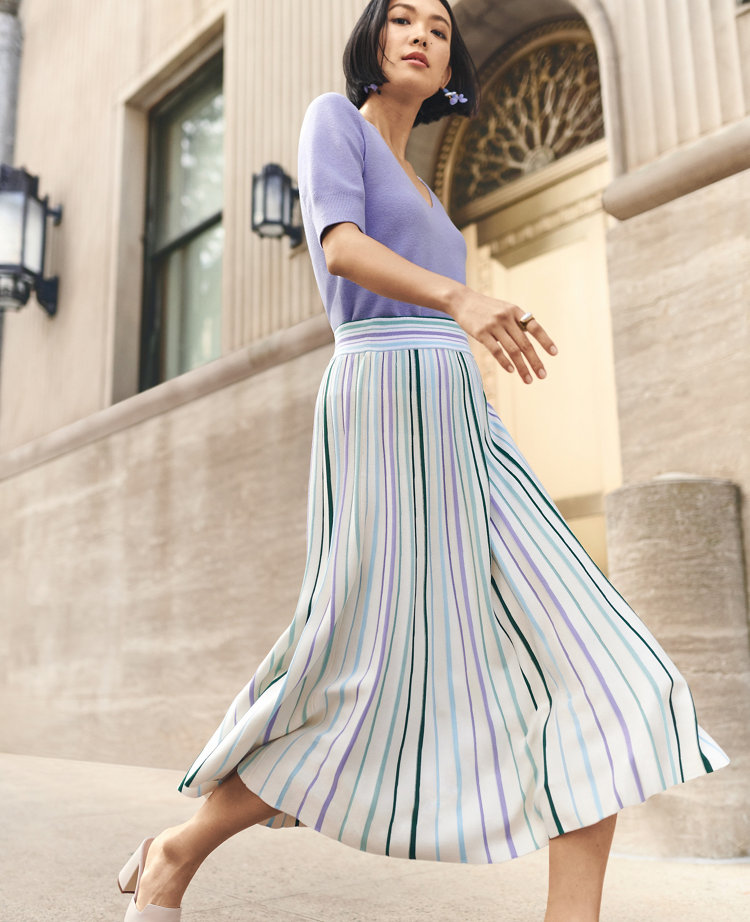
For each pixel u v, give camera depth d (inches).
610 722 40.6
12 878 74.7
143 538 187.0
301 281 166.2
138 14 231.5
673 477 92.5
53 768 171.6
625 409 104.2
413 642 44.2
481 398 50.2
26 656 216.1
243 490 165.6
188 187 218.8
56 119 256.4
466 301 41.2
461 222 158.1
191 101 221.6
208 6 206.4
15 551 228.8
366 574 45.5
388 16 55.4
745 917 62.6
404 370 48.1
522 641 44.2
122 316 218.4
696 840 83.4
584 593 44.0
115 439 201.3
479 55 152.5
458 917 62.8
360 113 51.9
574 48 142.6
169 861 47.4
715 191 99.6
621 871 78.5
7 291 231.9
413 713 43.3
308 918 62.6
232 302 180.7
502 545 45.7
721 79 105.2
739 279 95.9
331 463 48.3
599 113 138.6
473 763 42.4
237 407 170.6
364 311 49.7
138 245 224.7
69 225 240.5
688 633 87.6
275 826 46.1
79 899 67.6
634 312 105.1
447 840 40.8
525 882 74.5
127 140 228.1
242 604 160.6
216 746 45.5
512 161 151.4
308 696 43.9
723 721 85.7
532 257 145.6
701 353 98.1
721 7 106.3
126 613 187.2
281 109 179.3
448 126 159.8
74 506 210.2
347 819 41.4
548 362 140.5
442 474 46.7
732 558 90.0
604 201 109.8
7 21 280.7
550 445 138.1
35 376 241.8
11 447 244.7
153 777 153.8
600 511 130.2
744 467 92.5
